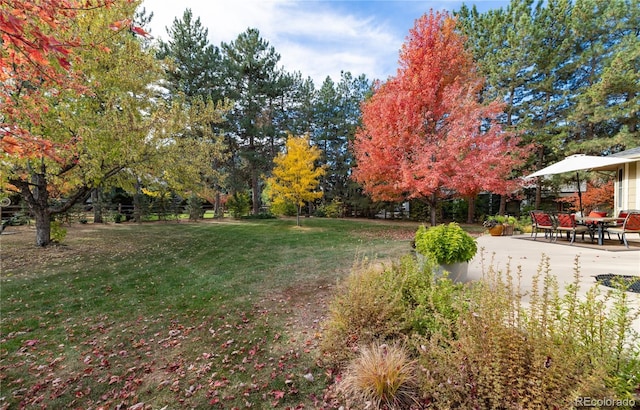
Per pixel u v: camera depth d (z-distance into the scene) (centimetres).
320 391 238
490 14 1426
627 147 1066
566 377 159
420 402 205
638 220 609
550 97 1398
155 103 912
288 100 2234
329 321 326
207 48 1795
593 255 546
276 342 320
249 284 530
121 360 298
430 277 315
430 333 254
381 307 284
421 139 1005
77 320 391
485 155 932
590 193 1185
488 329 194
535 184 1384
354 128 2116
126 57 794
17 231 1189
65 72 505
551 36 1317
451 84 1055
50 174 755
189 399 237
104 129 711
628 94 1123
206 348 315
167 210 1919
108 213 1759
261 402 229
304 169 1422
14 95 383
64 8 221
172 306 435
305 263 679
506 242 738
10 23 182
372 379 217
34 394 250
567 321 188
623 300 188
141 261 721
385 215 2075
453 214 1819
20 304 442
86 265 676
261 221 1850
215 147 1024
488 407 179
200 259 741
